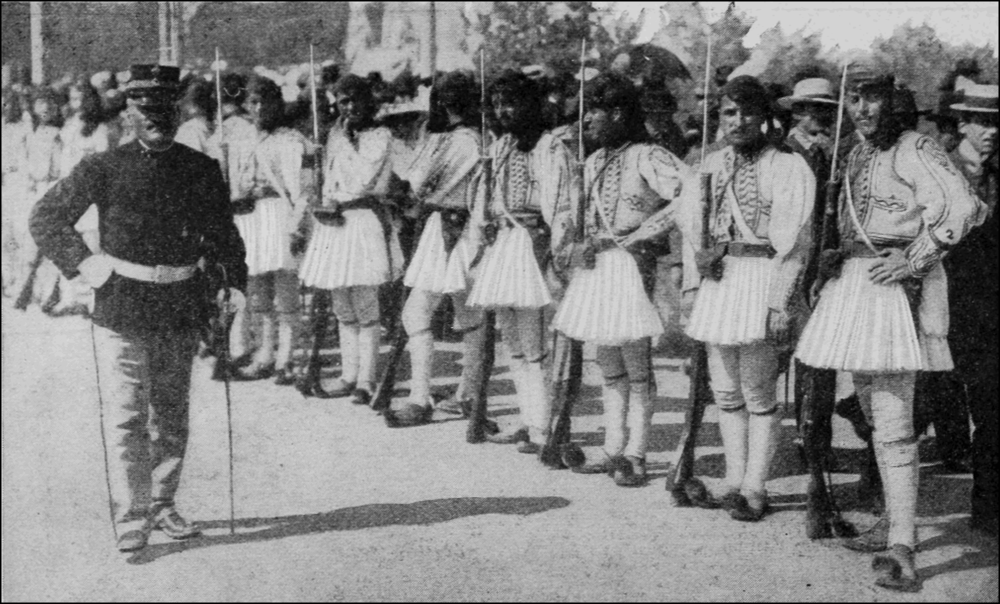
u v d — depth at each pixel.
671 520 4.50
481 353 5.40
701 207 4.49
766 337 4.37
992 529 4.35
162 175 4.18
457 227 5.61
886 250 3.93
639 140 4.89
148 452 4.28
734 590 3.87
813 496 4.33
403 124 6.09
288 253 6.27
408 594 3.87
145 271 4.16
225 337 4.43
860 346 3.91
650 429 5.00
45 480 4.82
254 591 3.92
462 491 4.81
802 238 4.29
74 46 7.49
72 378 6.11
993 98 4.61
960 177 3.89
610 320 4.82
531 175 5.31
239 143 6.32
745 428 4.65
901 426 3.99
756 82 4.40
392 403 5.91
